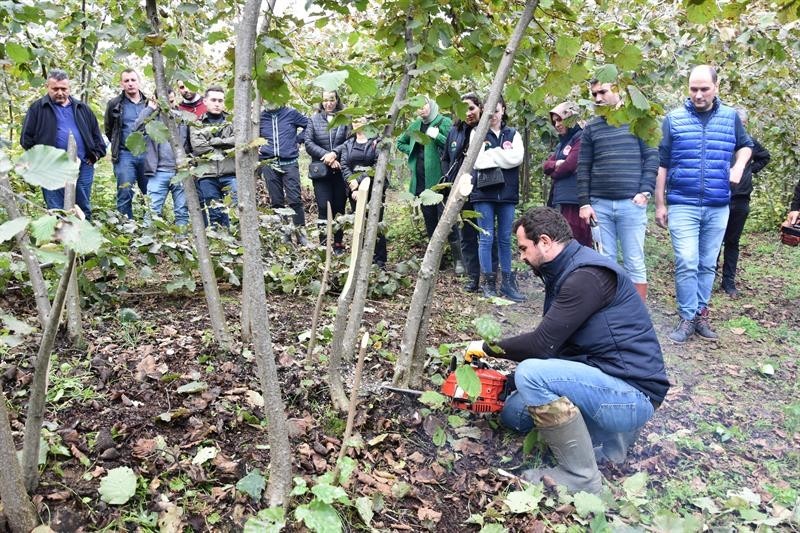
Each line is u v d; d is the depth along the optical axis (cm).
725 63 603
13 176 331
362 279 288
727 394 360
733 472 277
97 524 197
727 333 476
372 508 224
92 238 129
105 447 232
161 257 434
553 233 265
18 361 293
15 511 180
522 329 457
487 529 217
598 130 449
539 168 827
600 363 262
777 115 796
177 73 273
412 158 603
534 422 255
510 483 249
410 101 261
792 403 348
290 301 451
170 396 274
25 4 262
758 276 679
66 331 324
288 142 625
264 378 200
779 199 980
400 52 304
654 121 263
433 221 608
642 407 258
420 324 297
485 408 273
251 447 245
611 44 254
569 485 251
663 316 529
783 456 292
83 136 551
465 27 296
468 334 429
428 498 238
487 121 263
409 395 293
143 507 208
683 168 444
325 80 177
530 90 313
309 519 192
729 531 234
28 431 191
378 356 341
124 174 596
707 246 459
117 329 352
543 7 262
